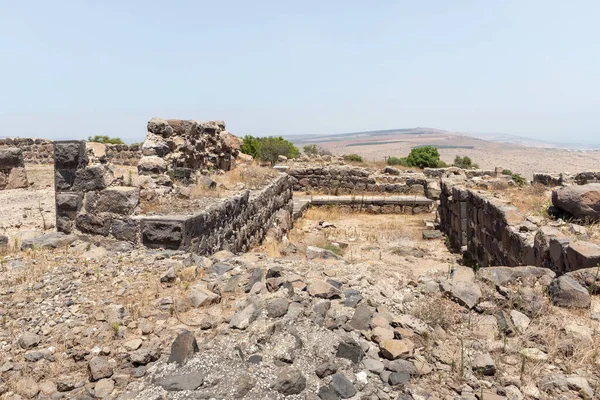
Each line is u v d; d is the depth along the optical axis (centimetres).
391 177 1922
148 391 312
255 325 387
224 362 342
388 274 545
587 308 435
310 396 309
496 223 816
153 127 966
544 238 585
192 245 645
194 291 447
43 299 456
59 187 683
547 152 15700
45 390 320
